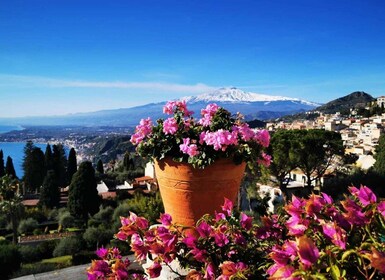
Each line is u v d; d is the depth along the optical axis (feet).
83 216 87.76
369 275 2.83
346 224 3.24
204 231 4.14
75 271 8.98
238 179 7.92
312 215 3.45
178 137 7.70
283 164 49.85
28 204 110.11
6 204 76.89
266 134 7.99
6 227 82.28
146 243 4.39
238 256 4.10
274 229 4.51
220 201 7.70
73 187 88.48
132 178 137.90
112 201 99.86
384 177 41.83
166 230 4.20
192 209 7.71
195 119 8.42
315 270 2.71
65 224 83.56
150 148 7.97
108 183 138.62
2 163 131.13
